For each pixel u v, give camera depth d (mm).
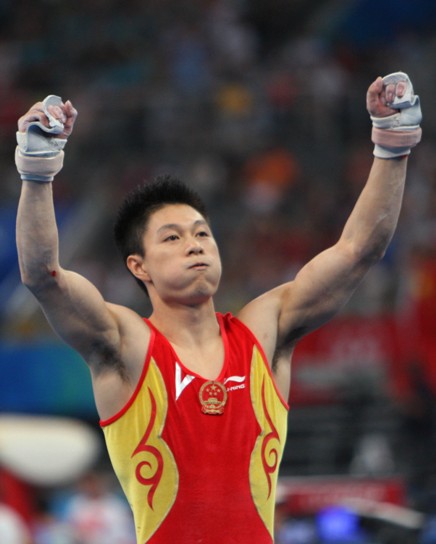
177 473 7785
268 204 32969
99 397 8125
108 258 31328
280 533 13828
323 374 28188
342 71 38812
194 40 39156
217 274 8320
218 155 34781
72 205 32906
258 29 43281
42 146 7754
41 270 7785
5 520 17891
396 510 14430
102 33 40125
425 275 28406
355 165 34719
